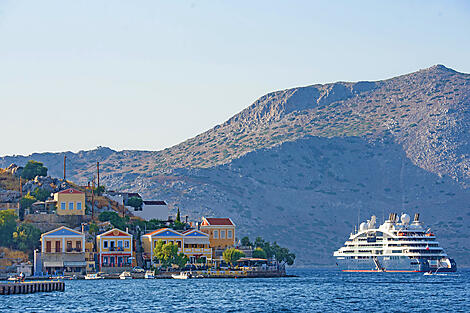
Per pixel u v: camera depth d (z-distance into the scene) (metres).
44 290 182.88
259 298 179.75
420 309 161.62
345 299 184.25
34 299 164.75
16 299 163.38
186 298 175.50
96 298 171.12
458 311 158.25
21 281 186.88
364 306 166.38
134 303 162.62
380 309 160.62
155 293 187.25
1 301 159.38
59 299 166.38
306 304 168.00
